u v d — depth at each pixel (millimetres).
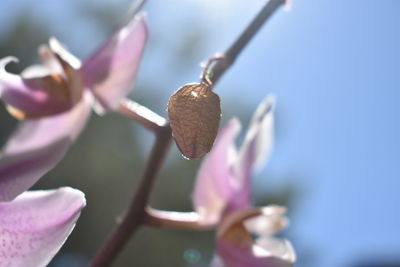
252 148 320
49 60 311
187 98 214
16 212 240
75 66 287
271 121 323
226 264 302
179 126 211
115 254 268
